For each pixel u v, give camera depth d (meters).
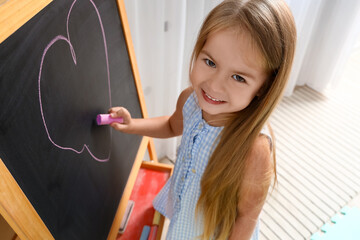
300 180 1.57
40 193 0.48
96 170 0.68
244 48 0.48
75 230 0.60
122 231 0.95
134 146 0.93
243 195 0.68
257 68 0.50
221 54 0.50
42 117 0.47
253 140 0.62
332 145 1.76
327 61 2.03
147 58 1.18
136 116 0.92
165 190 0.95
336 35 1.91
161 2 1.02
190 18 1.20
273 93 0.55
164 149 1.65
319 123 1.91
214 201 0.70
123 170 0.84
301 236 1.36
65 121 0.54
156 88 1.31
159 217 0.99
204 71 0.54
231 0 0.51
